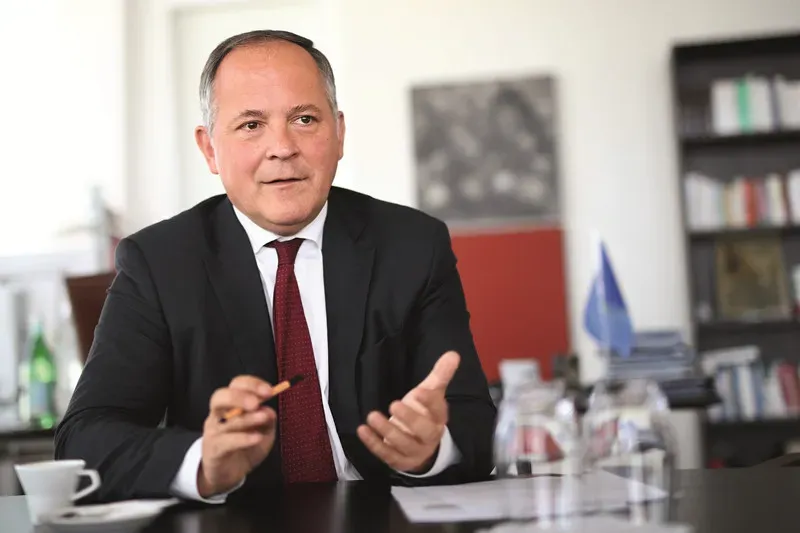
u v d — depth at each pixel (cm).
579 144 493
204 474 117
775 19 486
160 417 151
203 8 524
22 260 414
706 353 459
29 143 504
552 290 484
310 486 132
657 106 489
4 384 354
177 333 148
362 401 151
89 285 283
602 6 496
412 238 164
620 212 488
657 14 491
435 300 162
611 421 120
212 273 152
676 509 100
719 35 488
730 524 91
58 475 114
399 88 504
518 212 491
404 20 506
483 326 486
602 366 479
